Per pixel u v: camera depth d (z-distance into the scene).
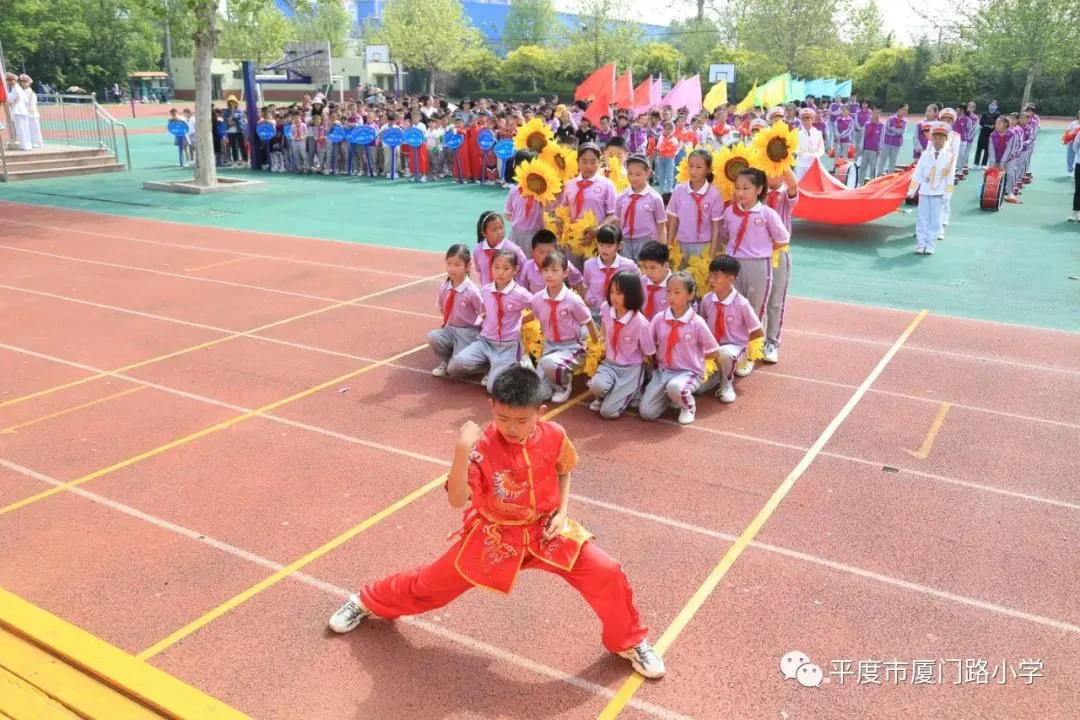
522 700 3.88
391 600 4.18
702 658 4.17
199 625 4.38
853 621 4.46
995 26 33.75
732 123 24.77
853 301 10.91
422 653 4.20
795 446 6.58
